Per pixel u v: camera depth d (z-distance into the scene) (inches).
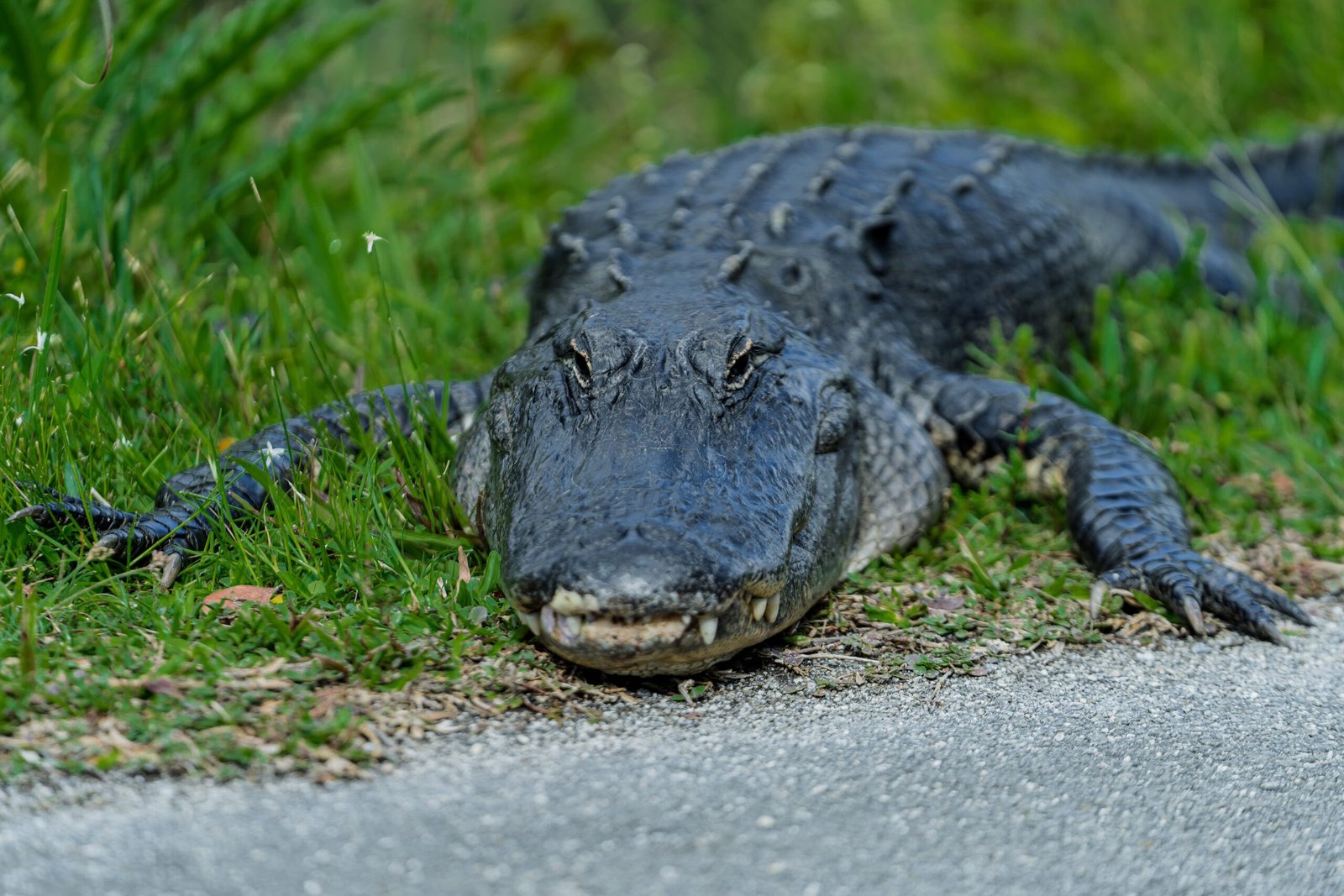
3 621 226.8
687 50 720.3
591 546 216.7
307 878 166.7
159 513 265.7
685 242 349.1
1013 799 197.5
